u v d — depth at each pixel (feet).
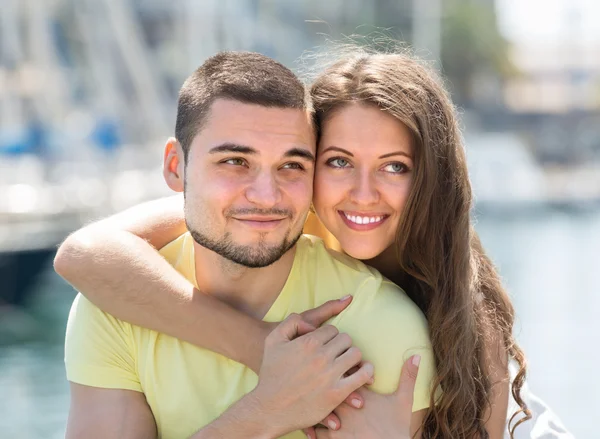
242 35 106.42
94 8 83.66
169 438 9.18
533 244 78.84
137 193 57.62
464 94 177.99
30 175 60.29
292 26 127.03
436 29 120.26
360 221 9.80
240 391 9.04
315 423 8.61
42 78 77.00
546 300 51.88
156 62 114.32
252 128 8.84
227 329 9.06
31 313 45.19
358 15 132.05
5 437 27.20
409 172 9.78
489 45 179.11
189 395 9.08
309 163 9.16
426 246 9.89
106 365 9.28
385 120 9.55
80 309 9.55
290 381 8.55
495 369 10.17
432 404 9.13
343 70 9.79
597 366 35.63
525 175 101.24
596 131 207.00
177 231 10.40
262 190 8.83
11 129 75.05
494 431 10.00
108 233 9.75
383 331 9.01
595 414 28.94
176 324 9.12
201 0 99.14
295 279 9.57
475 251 10.96
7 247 44.52
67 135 73.36
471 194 10.14
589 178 142.10
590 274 62.08
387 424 8.77
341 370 8.56
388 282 9.66
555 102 236.43
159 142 81.41
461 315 9.52
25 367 36.29
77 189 55.67
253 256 9.00
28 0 77.71
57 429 28.14
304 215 9.18
